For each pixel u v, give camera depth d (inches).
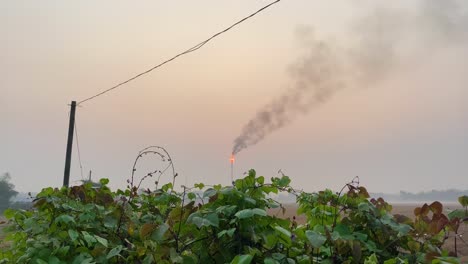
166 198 135.9
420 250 95.4
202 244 99.0
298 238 100.0
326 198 112.2
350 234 97.2
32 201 122.1
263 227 98.6
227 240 96.7
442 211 98.2
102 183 143.2
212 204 102.9
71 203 124.4
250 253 89.6
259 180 107.3
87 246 115.7
